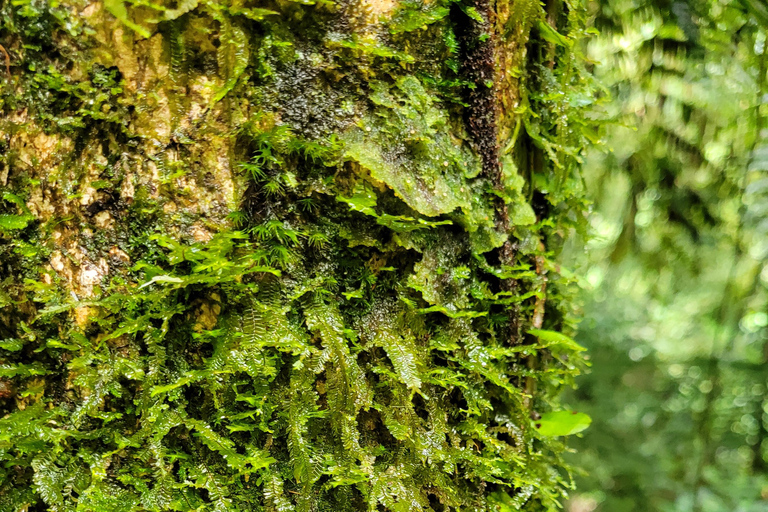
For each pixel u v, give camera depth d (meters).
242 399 0.51
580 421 0.58
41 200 0.51
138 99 0.50
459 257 0.54
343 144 0.51
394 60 0.52
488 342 0.56
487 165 0.54
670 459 1.91
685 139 0.97
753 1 0.66
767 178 1.07
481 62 0.53
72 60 0.50
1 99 0.50
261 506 0.51
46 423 0.51
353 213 0.52
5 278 0.51
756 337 1.63
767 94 0.79
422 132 0.52
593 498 2.01
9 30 0.50
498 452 0.55
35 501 0.51
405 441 0.52
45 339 0.51
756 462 1.72
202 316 0.51
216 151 0.51
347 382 0.51
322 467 0.51
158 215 0.51
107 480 0.51
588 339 2.21
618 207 1.26
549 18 0.57
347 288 0.52
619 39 0.79
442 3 0.52
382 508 0.53
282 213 0.51
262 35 0.51
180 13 0.49
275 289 0.51
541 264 0.57
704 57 0.74
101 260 0.51
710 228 1.05
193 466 0.51
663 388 2.09
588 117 0.60
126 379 0.51
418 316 0.53
